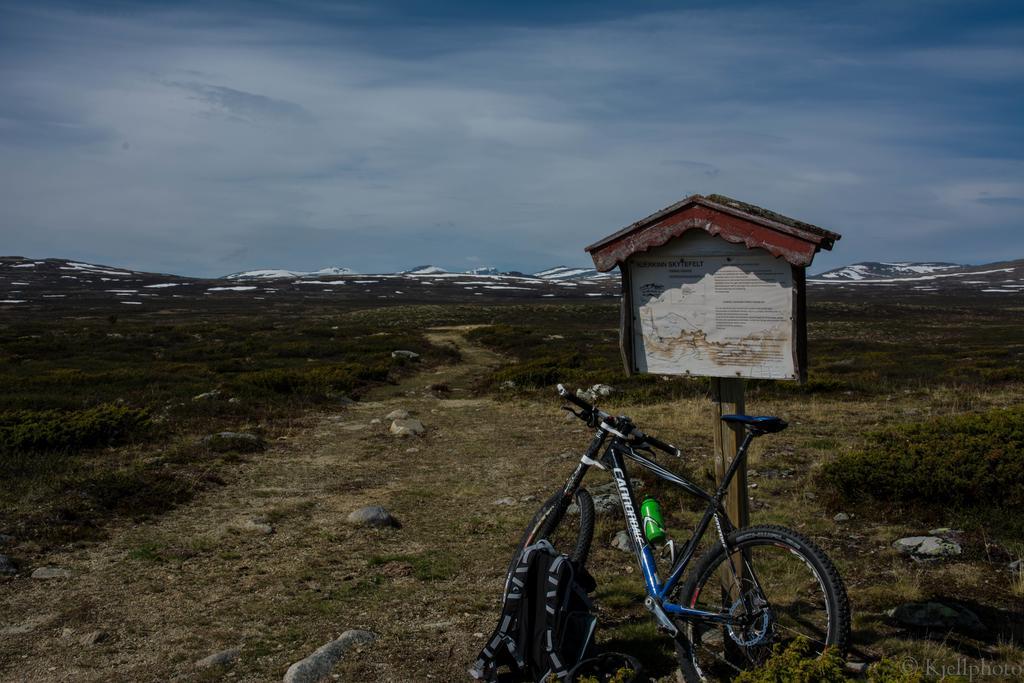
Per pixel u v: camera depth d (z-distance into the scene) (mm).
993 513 5777
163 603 4781
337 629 4254
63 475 8141
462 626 4195
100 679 3689
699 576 3303
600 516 6406
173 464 9070
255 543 6156
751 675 2865
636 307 4102
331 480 8672
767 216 3564
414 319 70562
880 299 152625
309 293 156250
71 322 63750
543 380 18750
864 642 3773
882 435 8016
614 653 3322
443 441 11281
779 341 3664
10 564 5418
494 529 6469
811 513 6520
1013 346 36531
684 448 9781
